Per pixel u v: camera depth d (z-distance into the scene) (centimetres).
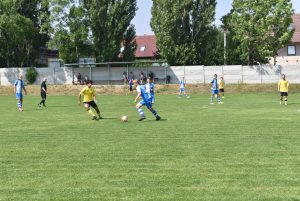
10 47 6562
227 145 1320
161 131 1661
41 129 1778
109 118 2219
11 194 822
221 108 2842
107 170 1004
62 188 858
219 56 6444
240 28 5853
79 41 6216
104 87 5541
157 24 6241
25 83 6247
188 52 6141
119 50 6328
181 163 1067
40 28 6544
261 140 1413
